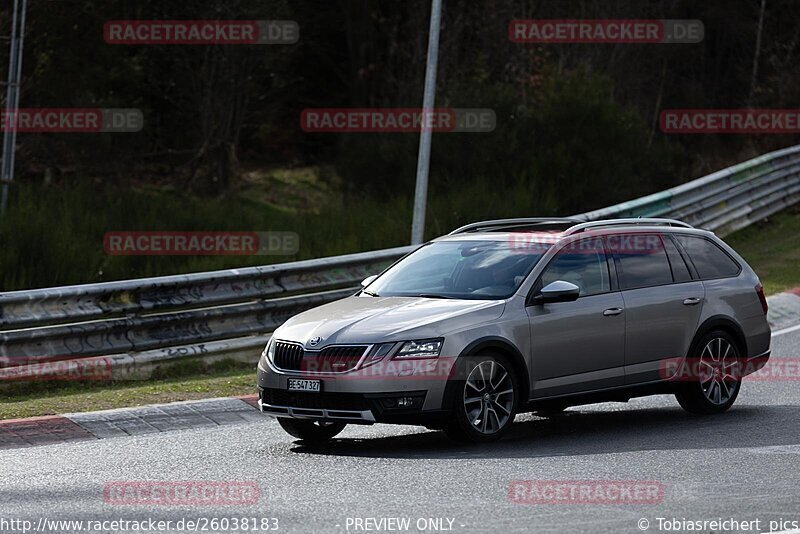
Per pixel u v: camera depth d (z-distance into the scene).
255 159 125.06
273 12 106.69
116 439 29.59
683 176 90.81
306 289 43.06
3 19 90.94
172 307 39.09
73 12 96.38
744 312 33.97
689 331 32.47
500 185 73.50
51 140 95.75
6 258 50.41
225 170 107.69
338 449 28.27
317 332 28.14
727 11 144.38
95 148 94.38
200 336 39.59
